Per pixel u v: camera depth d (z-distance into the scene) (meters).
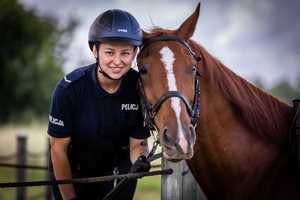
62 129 3.99
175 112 3.56
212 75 3.90
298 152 3.71
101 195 4.33
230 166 3.92
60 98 3.96
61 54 32.69
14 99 29.31
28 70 29.61
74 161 4.24
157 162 10.31
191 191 4.77
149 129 3.92
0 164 5.62
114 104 4.03
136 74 4.08
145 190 11.98
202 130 3.92
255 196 3.88
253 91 4.01
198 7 3.90
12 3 29.69
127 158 4.34
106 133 4.08
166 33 3.86
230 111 3.91
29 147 16.48
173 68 3.64
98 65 3.91
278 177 3.83
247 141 3.90
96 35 3.81
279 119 3.97
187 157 3.50
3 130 24.91
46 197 8.55
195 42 3.96
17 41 29.58
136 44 3.78
